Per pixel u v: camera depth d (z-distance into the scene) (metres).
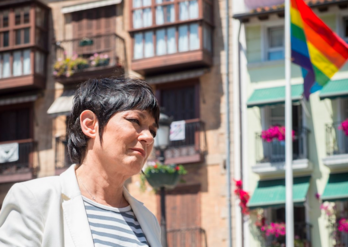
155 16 24.27
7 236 3.25
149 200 23.36
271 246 21.23
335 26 21.83
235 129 22.61
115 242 3.45
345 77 21.34
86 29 25.52
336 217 20.98
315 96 21.86
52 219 3.30
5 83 25.62
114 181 3.56
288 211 15.08
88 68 24.80
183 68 23.78
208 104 23.30
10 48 25.81
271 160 21.86
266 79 22.28
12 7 26.05
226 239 22.27
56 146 24.92
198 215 22.81
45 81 25.66
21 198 3.31
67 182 3.47
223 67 23.33
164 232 15.42
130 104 3.52
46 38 26.02
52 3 26.20
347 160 20.94
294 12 16.30
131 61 24.20
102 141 3.51
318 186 21.36
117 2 25.06
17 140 25.55
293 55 16.59
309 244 20.95
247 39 22.84
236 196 21.88
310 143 21.69
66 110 24.42
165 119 15.93
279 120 22.23
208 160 22.95
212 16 23.84
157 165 15.66
